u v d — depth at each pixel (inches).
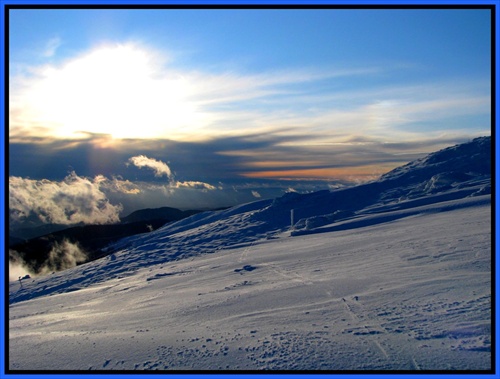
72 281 877.8
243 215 1550.2
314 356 202.7
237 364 201.6
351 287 335.3
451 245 459.5
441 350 198.5
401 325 233.3
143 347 237.3
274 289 372.5
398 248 514.0
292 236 1017.5
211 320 292.7
